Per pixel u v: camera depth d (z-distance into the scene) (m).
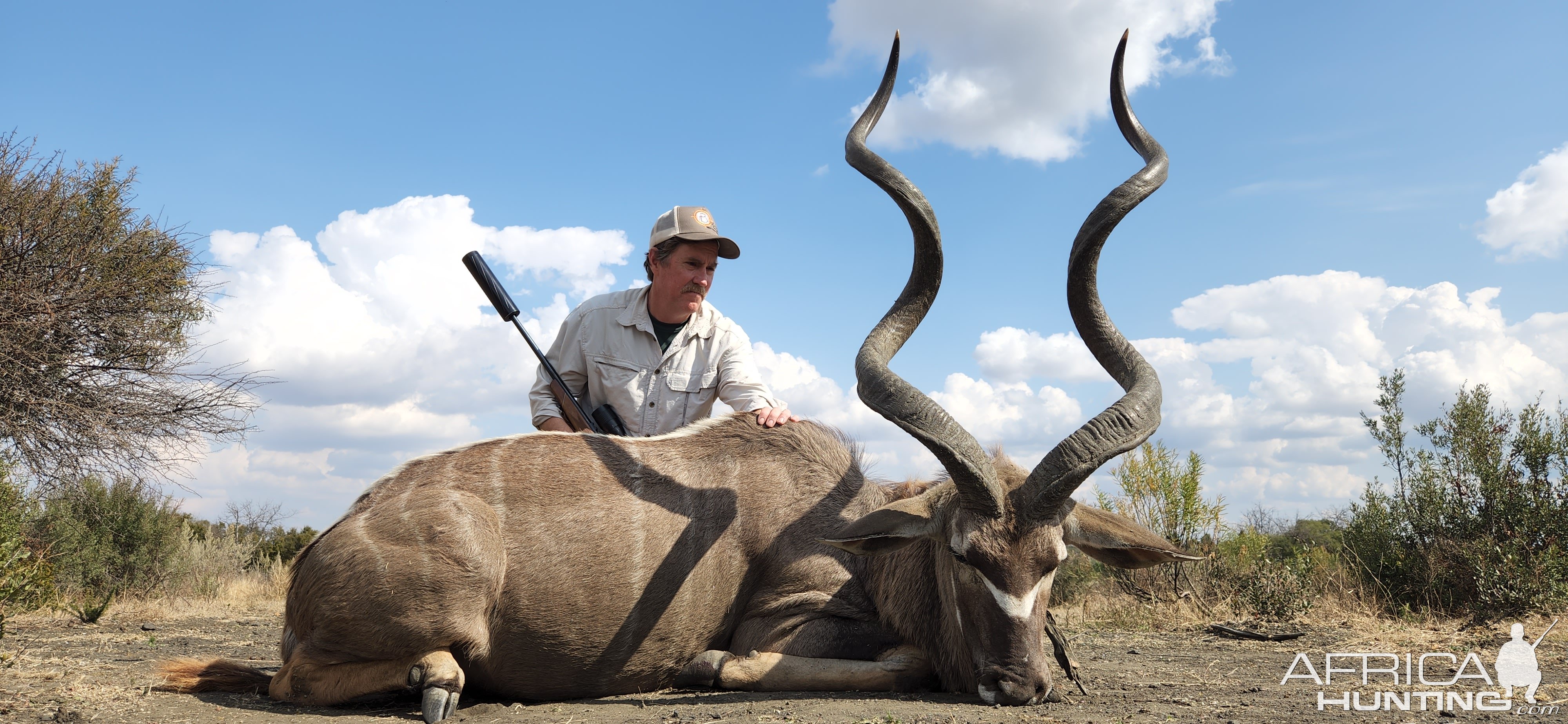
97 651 6.45
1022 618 4.21
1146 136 4.97
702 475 4.90
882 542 4.46
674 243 5.75
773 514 4.90
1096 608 10.92
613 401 5.95
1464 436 10.62
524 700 4.57
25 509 11.63
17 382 13.42
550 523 4.43
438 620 4.10
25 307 13.74
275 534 19.53
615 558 4.48
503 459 4.60
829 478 5.06
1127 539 4.40
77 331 14.30
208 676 4.64
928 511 4.48
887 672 4.70
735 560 4.80
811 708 4.18
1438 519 10.27
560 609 4.38
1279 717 4.29
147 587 12.68
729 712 4.12
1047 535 4.25
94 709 3.96
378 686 4.18
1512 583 8.95
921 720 3.89
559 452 4.71
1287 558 11.38
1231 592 10.31
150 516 13.31
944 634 4.63
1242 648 7.46
